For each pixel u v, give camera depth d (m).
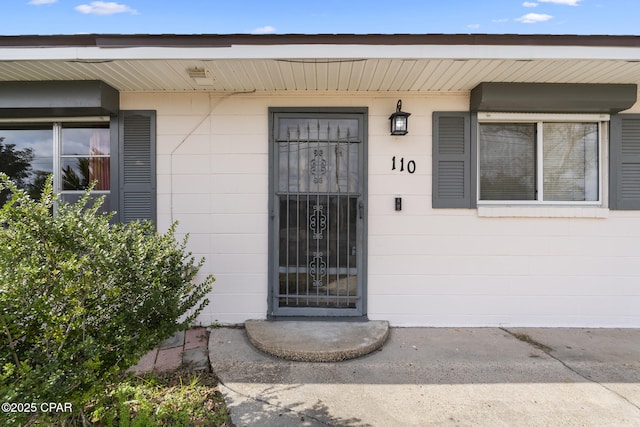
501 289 3.71
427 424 2.20
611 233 3.69
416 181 3.71
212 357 3.01
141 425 2.00
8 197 3.66
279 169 3.73
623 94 3.44
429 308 3.72
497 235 3.71
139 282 2.00
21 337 1.71
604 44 2.83
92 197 3.71
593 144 3.78
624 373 2.79
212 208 3.70
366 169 3.70
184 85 3.48
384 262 3.71
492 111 3.66
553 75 3.24
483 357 3.04
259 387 2.61
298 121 3.73
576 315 3.71
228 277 3.71
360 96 3.69
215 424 2.20
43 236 1.78
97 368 1.80
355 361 2.97
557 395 2.50
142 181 3.66
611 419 2.24
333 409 2.35
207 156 3.69
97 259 1.82
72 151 3.73
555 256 3.70
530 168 3.79
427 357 3.04
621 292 3.70
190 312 3.68
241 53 2.82
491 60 2.90
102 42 2.78
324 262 3.74
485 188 3.79
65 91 3.30
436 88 3.59
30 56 2.77
